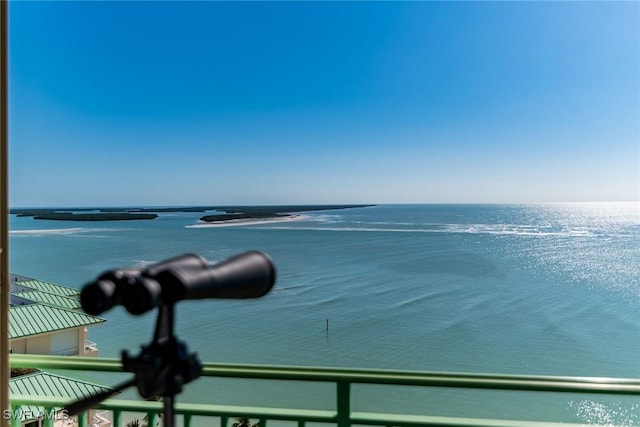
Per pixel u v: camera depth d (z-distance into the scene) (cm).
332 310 4569
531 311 4453
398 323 4116
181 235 12006
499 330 3878
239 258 105
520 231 13175
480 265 7025
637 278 5991
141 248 8694
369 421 196
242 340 3678
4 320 189
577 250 8681
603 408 2223
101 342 3300
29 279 2734
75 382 919
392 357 3306
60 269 6275
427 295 5138
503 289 5391
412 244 9769
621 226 15112
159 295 82
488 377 189
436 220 19612
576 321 4106
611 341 3547
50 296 2172
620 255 8019
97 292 79
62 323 1748
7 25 194
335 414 198
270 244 9712
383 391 2423
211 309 4641
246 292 102
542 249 8869
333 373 196
